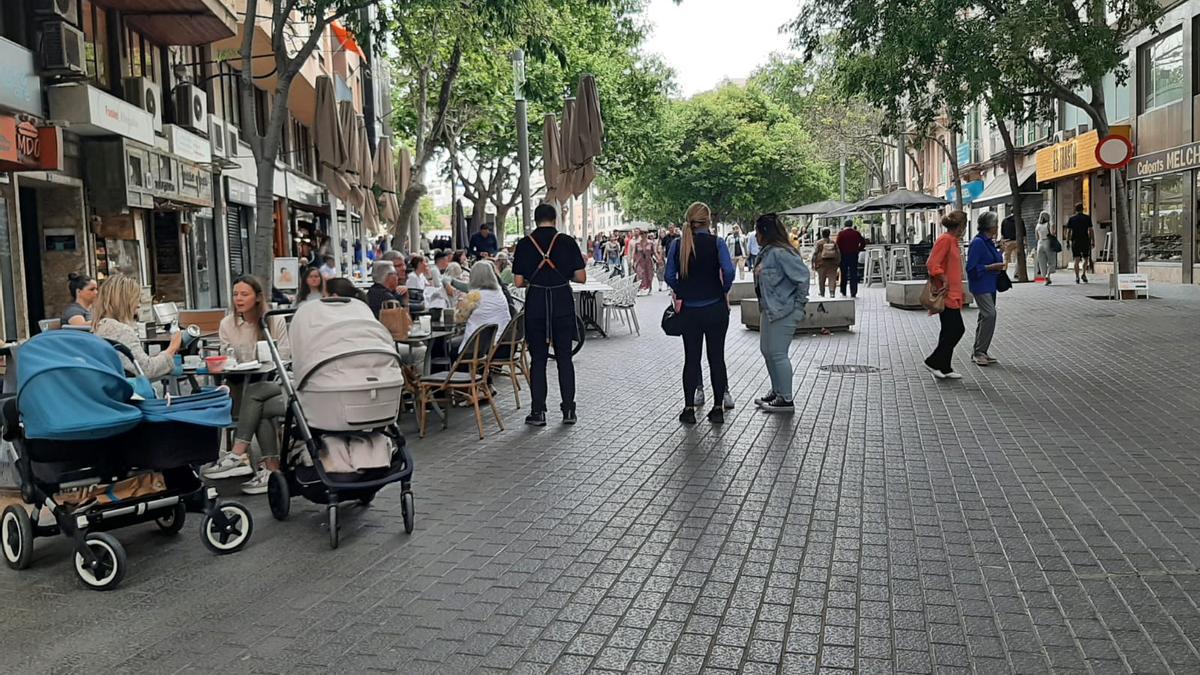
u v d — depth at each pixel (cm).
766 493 738
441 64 2458
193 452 624
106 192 1633
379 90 3662
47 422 581
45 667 460
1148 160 2945
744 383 1296
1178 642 455
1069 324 1833
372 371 670
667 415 1081
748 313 2002
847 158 6072
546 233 1046
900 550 597
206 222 2312
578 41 3459
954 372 1334
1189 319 1812
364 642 478
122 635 498
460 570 581
